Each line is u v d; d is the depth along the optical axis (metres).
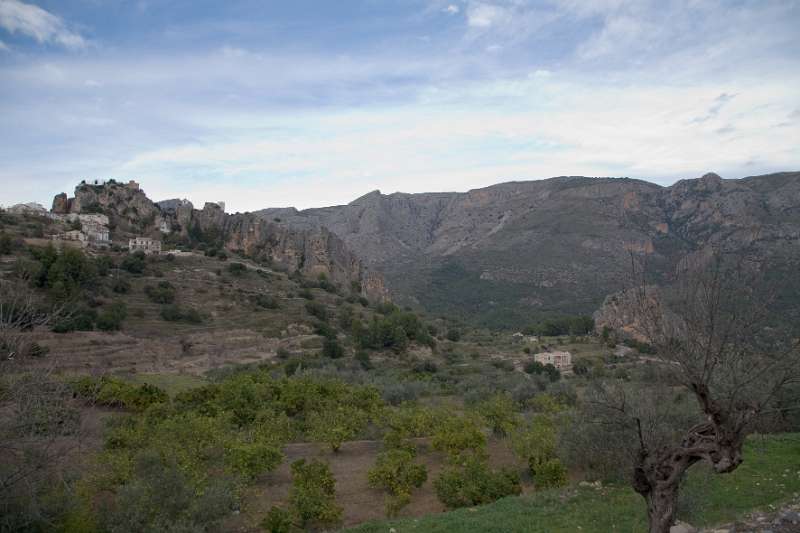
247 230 151.75
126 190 149.25
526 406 52.25
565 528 18.06
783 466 24.58
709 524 17.38
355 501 25.59
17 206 132.12
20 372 14.12
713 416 10.58
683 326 10.91
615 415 15.97
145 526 16.95
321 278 135.62
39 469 13.91
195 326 84.12
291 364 70.12
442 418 37.34
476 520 19.58
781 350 10.21
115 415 34.81
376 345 91.19
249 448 27.30
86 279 81.94
